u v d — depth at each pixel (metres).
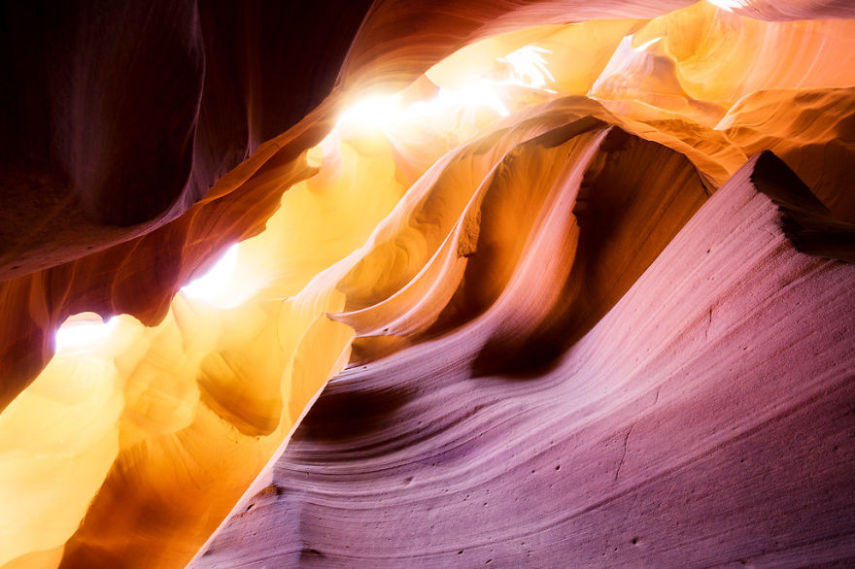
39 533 6.92
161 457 7.93
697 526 1.74
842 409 1.51
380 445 3.66
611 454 2.26
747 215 2.31
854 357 1.54
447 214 7.90
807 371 1.66
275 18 3.63
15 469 7.34
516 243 5.70
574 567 2.04
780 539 1.50
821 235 2.01
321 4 3.81
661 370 2.36
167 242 7.14
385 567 2.56
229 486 7.92
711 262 2.39
